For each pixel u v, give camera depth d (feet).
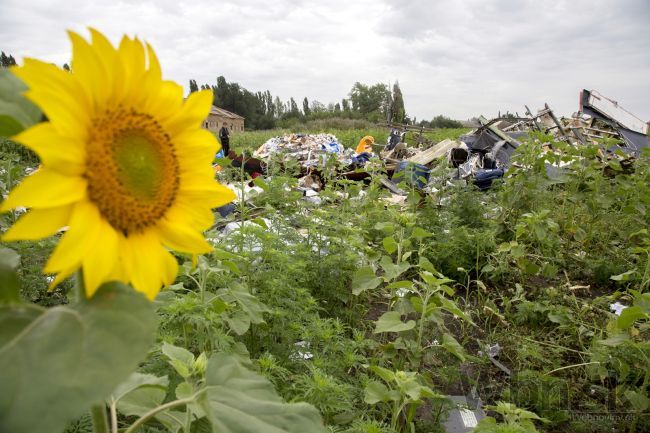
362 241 16.81
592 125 44.42
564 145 23.56
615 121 45.29
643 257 18.58
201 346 8.02
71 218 2.71
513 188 22.75
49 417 2.13
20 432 2.07
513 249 17.28
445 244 18.48
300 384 8.99
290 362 9.91
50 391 2.19
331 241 15.67
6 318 2.47
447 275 18.69
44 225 2.65
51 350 2.34
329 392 8.04
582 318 15.53
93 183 2.91
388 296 16.81
